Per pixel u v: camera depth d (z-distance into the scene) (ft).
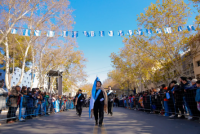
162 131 16.89
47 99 42.29
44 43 71.26
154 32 59.16
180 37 58.49
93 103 20.72
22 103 29.12
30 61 95.04
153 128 18.74
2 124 24.06
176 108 29.63
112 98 36.58
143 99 48.24
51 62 83.82
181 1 56.34
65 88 127.24
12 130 18.80
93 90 21.31
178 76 65.46
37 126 21.58
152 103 40.88
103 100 21.15
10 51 75.97
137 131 17.10
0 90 26.71
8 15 54.13
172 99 30.81
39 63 75.92
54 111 50.52
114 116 34.14
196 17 52.65
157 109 38.75
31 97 31.78
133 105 65.98
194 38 55.57
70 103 76.59
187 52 67.77
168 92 30.73
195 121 23.71
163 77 76.28
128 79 143.02
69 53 86.58
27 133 16.92
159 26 58.13
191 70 82.94
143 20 59.88
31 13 59.21
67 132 17.08
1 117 27.45
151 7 58.70
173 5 56.90
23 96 29.53
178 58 63.05
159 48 63.67
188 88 26.12
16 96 27.14
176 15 56.39
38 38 66.90
